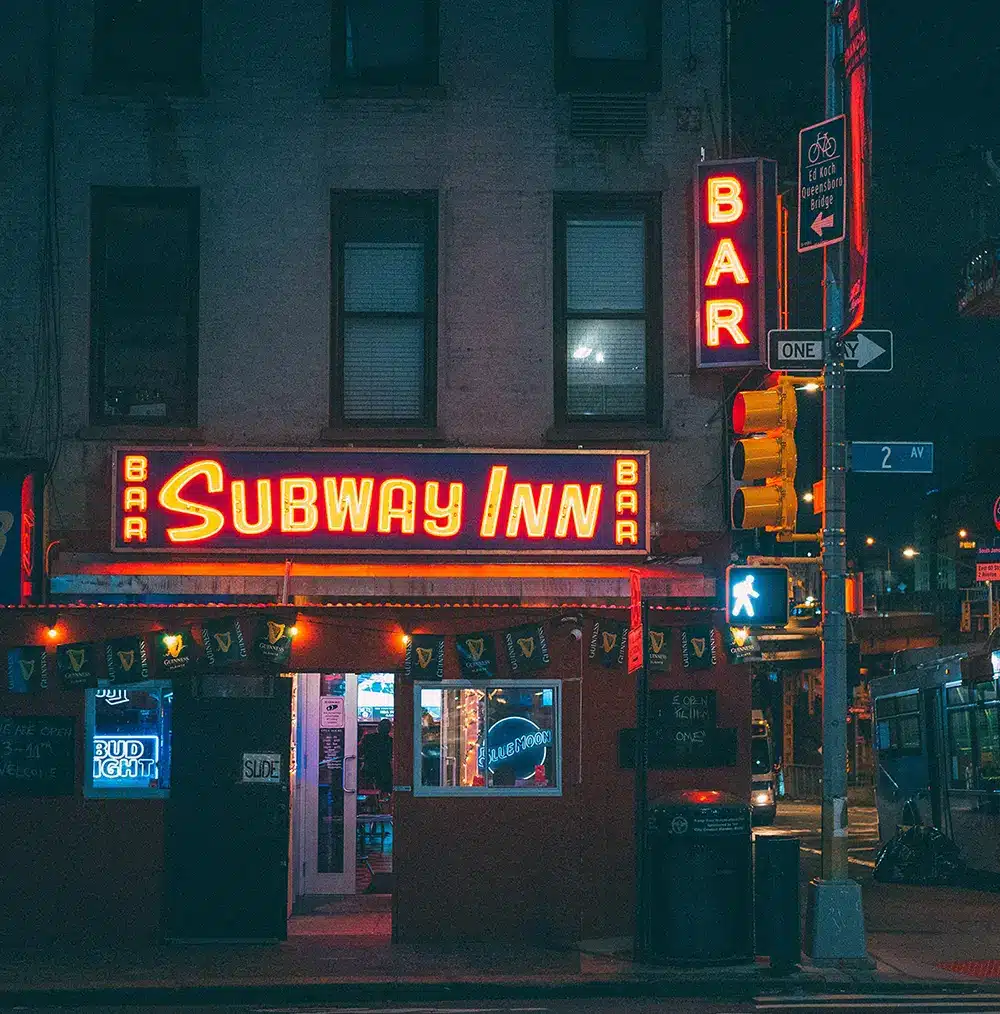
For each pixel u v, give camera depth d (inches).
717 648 600.7
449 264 621.3
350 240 628.7
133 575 592.4
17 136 616.4
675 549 612.4
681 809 517.7
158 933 576.4
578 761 589.9
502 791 587.2
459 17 630.5
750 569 538.0
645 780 544.7
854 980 495.8
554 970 513.7
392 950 562.3
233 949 566.3
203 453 600.7
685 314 625.0
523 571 604.7
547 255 622.5
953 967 520.4
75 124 617.9
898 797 919.0
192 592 591.8
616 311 629.3
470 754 589.6
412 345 627.5
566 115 629.6
